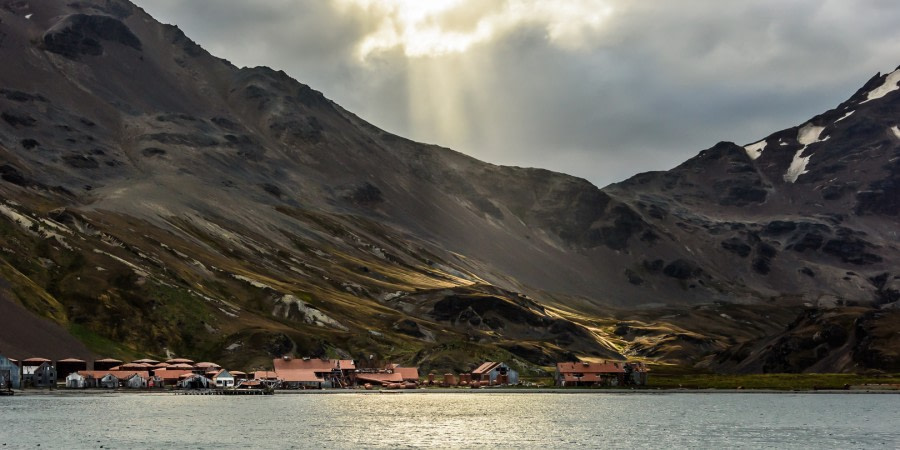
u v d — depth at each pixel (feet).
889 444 520.01
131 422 600.80
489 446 501.97
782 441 530.68
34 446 480.23
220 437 524.52
